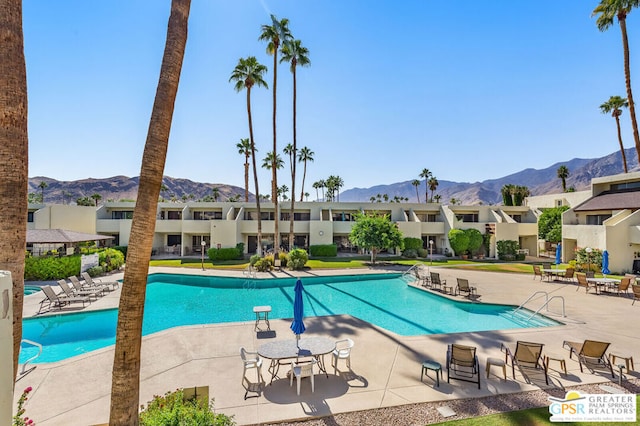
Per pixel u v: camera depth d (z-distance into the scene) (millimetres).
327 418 5938
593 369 7805
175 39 4957
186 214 35469
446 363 8039
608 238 23156
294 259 25438
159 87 4844
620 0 23438
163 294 18484
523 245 38969
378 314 14852
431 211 39562
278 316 14523
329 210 38156
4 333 2613
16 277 3842
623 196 26016
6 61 3840
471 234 34438
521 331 10930
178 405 4805
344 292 19172
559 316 12805
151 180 4680
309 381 7418
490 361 7578
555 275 22141
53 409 6215
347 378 7559
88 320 13703
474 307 15664
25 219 3994
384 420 5840
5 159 3777
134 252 4543
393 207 38969
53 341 11586
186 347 9469
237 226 33031
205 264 27547
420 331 12586
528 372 7781
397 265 28078
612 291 17516
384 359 8672
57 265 19578
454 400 6527
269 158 51562
